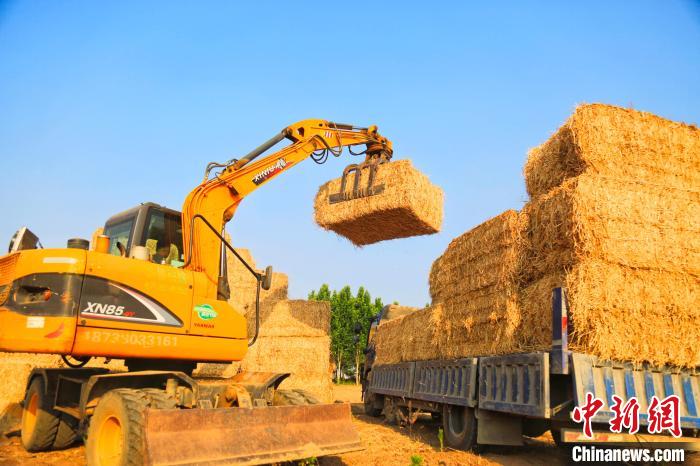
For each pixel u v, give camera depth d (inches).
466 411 298.7
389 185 353.7
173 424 181.2
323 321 569.6
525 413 236.8
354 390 1139.3
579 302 220.1
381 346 489.7
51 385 279.4
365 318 1491.1
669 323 230.5
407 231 384.5
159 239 269.9
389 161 386.0
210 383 235.5
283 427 207.6
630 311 224.8
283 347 551.8
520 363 245.9
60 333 208.4
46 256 220.4
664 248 237.0
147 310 231.3
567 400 225.3
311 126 360.5
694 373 233.5
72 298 213.5
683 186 263.0
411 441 343.6
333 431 220.7
